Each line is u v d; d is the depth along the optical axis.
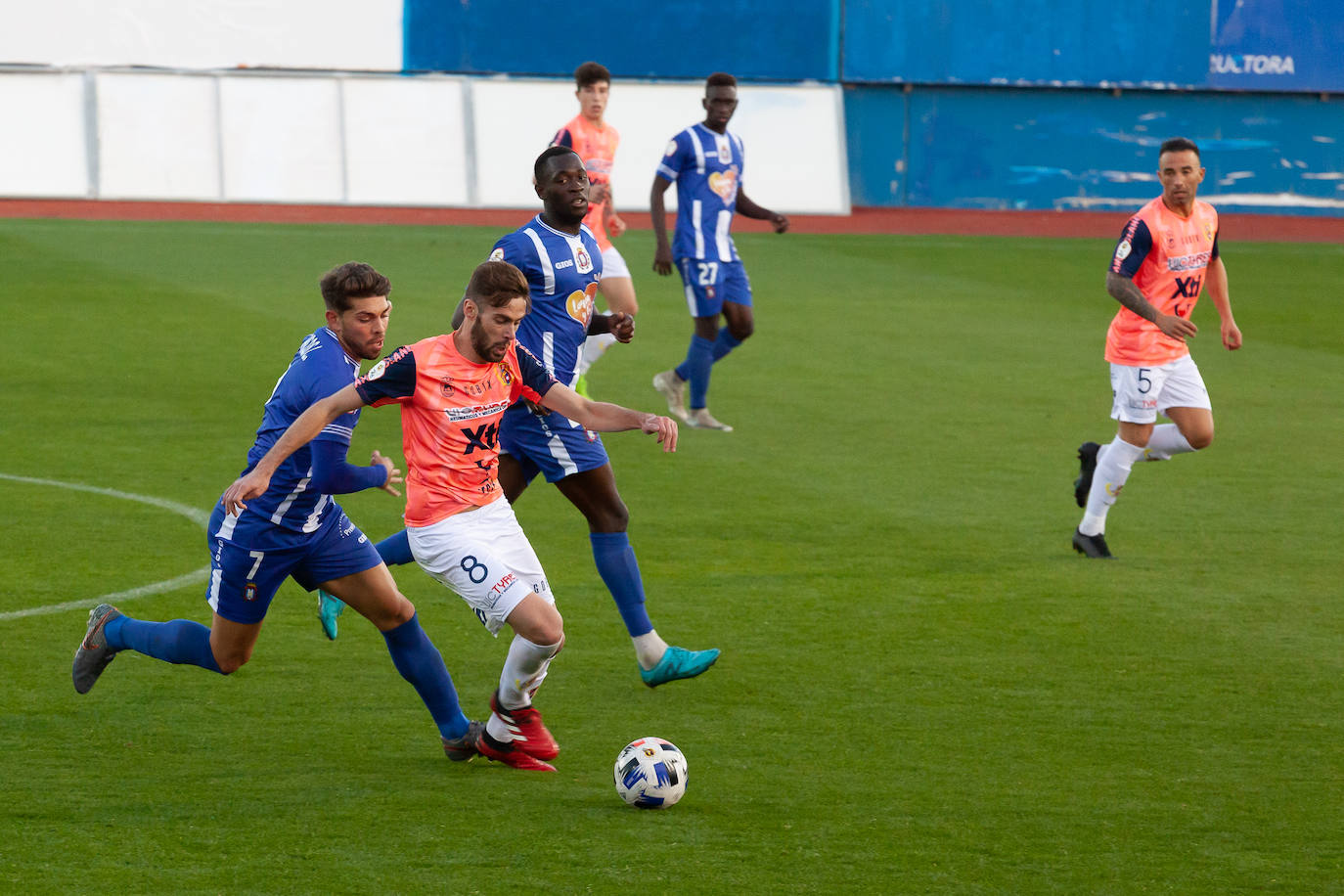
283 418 14.50
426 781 14.74
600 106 35.84
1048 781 15.02
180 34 81.38
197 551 22.64
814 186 86.88
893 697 17.47
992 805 14.36
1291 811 14.35
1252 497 28.23
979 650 19.22
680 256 32.53
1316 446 33.03
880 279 61.50
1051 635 19.91
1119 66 89.81
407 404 14.60
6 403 33.09
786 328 48.19
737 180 32.59
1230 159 92.50
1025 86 89.94
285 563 14.71
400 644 15.02
